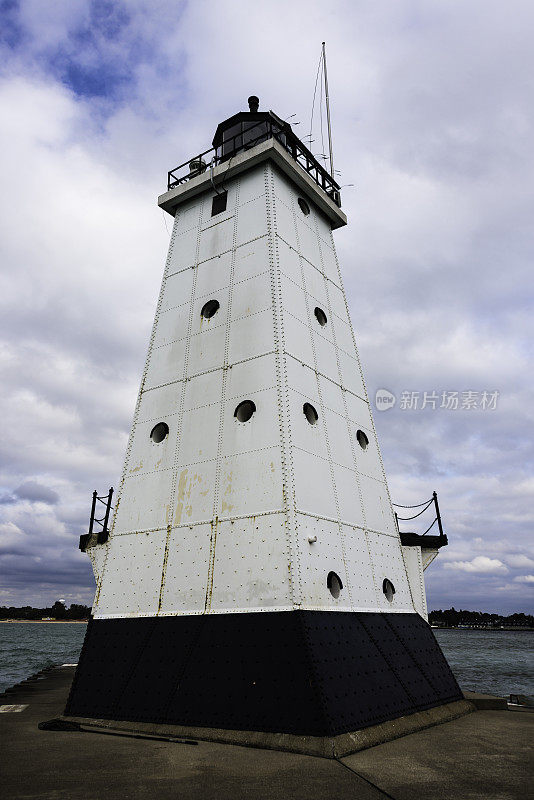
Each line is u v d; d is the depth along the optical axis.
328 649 8.91
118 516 12.46
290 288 13.38
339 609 10.13
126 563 11.66
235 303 13.31
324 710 7.77
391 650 10.78
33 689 16.38
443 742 8.63
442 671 12.22
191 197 16.52
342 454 12.77
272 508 10.06
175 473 11.98
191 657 9.41
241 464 10.96
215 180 15.69
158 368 14.00
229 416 11.75
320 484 11.27
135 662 10.03
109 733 8.97
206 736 8.28
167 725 8.79
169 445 12.48
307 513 10.34
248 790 5.79
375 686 9.43
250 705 8.34
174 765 6.81
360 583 11.29
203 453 11.73
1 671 33.91
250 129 16.31
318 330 14.05
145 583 11.08
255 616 9.25
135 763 6.88
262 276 13.13
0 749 7.69
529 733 9.54
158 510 11.80
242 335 12.66
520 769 6.88
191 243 15.67
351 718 8.26
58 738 8.54
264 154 14.72
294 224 15.08
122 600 11.23
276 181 14.95
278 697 8.20
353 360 15.55
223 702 8.59
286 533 9.66
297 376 12.01
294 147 17.00
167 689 9.26
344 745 7.55
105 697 9.89
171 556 11.00
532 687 28.03
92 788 5.79
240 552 10.06
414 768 6.88
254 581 9.62
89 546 14.94
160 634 10.13
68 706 10.24
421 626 12.74
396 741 8.61
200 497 11.24
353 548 11.60
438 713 10.71
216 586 10.05
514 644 102.56
